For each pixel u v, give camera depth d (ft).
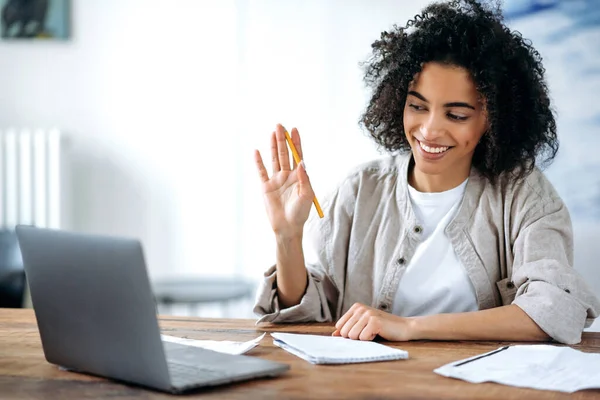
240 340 4.98
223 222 12.21
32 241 4.08
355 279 6.07
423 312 5.92
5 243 8.46
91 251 3.80
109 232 12.45
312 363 4.34
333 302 6.20
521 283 5.44
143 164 12.31
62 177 12.07
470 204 5.84
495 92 5.38
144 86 12.23
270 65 11.84
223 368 4.00
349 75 11.53
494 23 5.55
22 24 12.36
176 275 12.37
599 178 10.41
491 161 5.72
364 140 11.51
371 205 6.11
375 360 4.39
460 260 5.81
